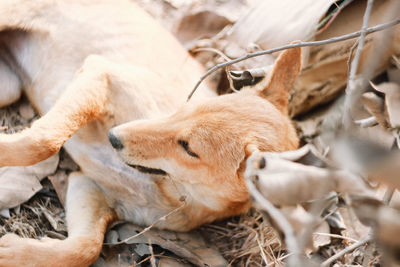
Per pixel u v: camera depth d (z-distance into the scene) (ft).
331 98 3.04
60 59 2.90
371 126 2.00
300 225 1.69
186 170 2.33
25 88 2.99
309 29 2.91
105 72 2.62
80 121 2.51
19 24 2.91
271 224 1.74
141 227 2.67
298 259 1.60
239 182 2.26
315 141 2.87
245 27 3.15
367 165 1.62
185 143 2.27
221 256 2.59
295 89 3.01
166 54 2.87
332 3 2.85
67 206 2.63
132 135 2.34
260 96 2.41
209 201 2.44
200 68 2.97
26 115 2.98
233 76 2.62
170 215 2.62
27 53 2.97
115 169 2.64
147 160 2.36
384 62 2.06
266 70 2.56
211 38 3.24
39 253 2.33
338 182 1.66
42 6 2.94
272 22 3.06
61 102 2.49
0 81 2.92
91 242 2.45
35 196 2.71
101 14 2.95
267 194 1.73
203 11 3.28
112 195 2.70
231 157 2.21
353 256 2.52
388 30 1.78
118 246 2.58
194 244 2.62
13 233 2.45
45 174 2.75
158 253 2.59
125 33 2.90
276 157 1.82
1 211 2.58
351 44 2.83
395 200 1.82
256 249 2.59
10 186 2.64
